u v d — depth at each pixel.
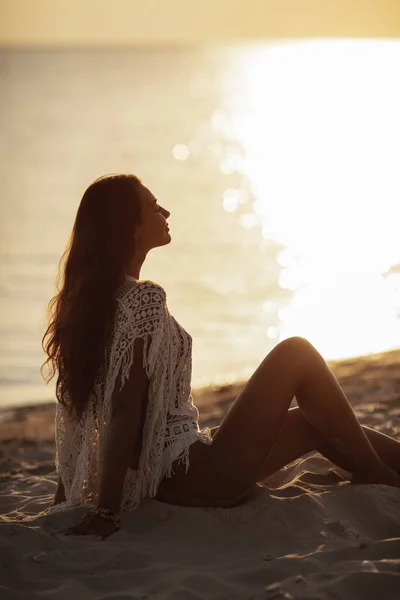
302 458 4.50
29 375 9.09
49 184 25.03
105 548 3.24
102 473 3.46
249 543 3.32
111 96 59.84
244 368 8.95
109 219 3.65
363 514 3.55
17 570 3.09
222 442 3.57
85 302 3.63
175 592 2.87
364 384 6.99
